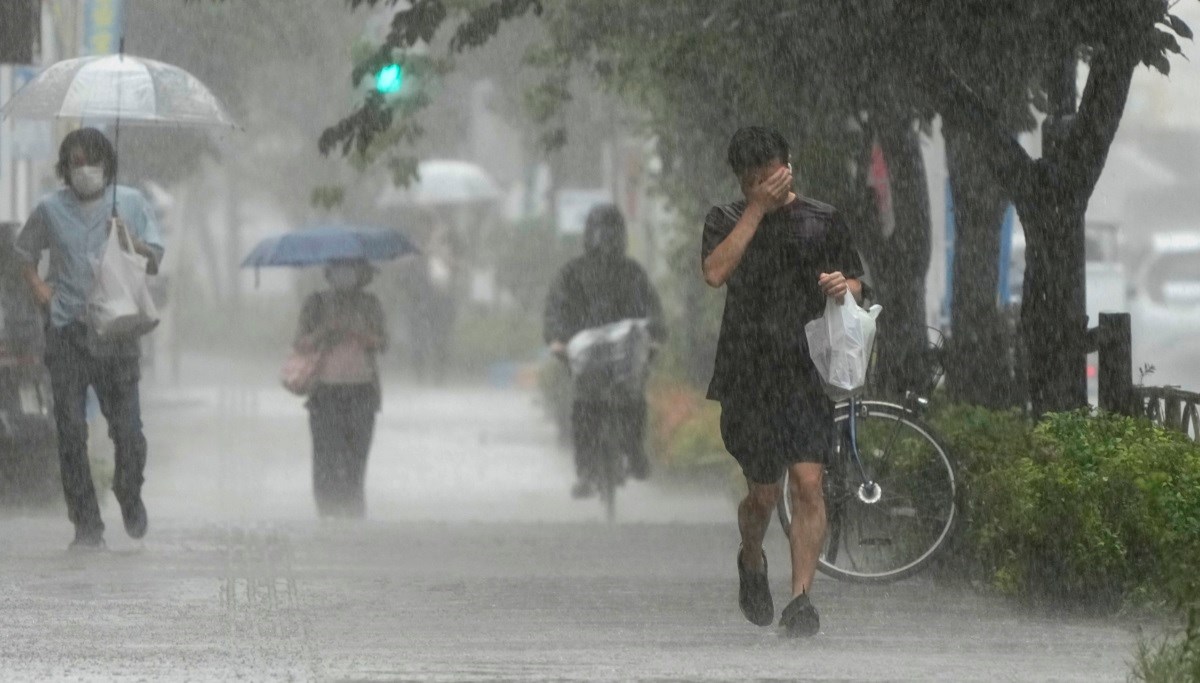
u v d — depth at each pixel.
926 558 25.55
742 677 18.53
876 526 25.64
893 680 18.44
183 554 29.52
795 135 33.41
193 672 18.75
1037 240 28.42
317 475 41.44
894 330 34.28
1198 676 17.22
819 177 34.06
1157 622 22.47
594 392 42.12
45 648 20.19
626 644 20.75
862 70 31.06
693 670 18.97
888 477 25.72
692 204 50.72
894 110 32.34
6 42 38.56
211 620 22.28
